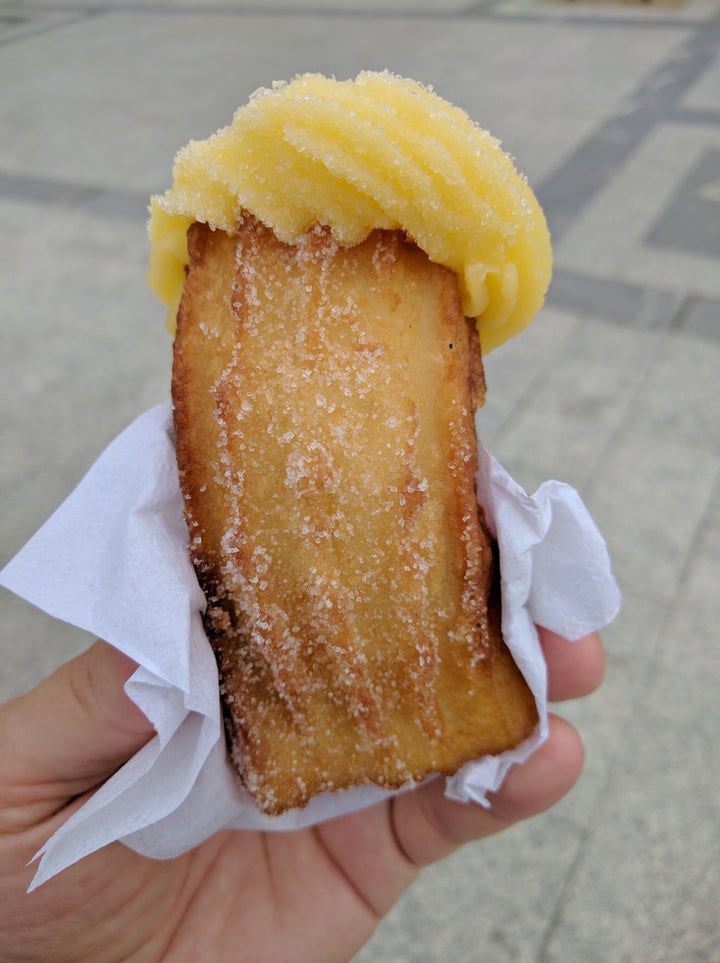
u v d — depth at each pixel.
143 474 0.13
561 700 0.17
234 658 0.13
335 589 0.12
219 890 0.17
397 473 0.12
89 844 0.12
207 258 0.13
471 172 0.12
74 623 0.12
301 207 0.12
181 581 0.12
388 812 0.18
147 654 0.11
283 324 0.12
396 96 0.12
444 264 0.13
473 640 0.13
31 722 0.13
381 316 0.12
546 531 0.13
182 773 0.12
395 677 0.13
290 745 0.13
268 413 0.12
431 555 0.13
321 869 0.18
